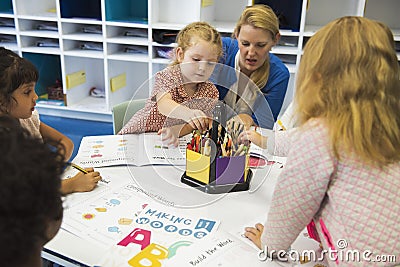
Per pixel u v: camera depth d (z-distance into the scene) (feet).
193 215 3.39
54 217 1.80
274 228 2.76
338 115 2.48
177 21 9.91
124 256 2.83
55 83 12.13
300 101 2.68
